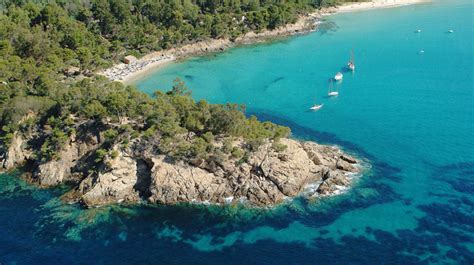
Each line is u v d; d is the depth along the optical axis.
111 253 86.25
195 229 92.50
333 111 148.62
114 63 193.62
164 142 103.00
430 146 122.56
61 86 132.75
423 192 102.25
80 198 101.75
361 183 105.94
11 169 116.19
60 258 85.12
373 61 195.38
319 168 107.25
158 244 88.50
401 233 89.31
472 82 164.75
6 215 97.88
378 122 138.75
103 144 110.19
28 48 166.38
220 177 102.12
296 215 95.50
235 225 93.25
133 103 112.69
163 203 99.75
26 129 119.31
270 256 84.38
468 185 104.19
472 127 131.62
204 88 173.88
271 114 149.00
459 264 80.50
